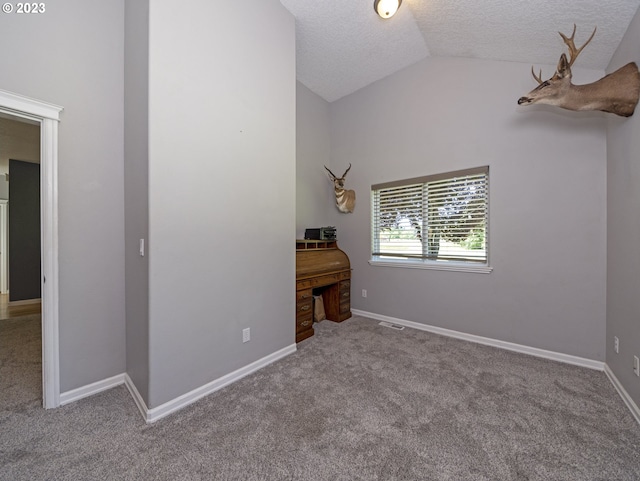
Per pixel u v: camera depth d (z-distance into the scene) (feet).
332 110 14.12
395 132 11.73
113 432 5.19
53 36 5.97
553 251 8.18
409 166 11.29
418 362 8.05
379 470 4.37
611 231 7.04
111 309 6.84
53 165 5.93
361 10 8.66
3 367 7.63
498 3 6.61
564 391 6.51
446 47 9.58
